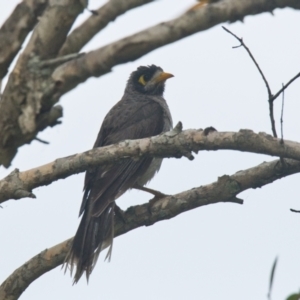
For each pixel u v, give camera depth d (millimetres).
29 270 11531
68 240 11938
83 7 8211
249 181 11352
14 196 9750
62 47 8680
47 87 8477
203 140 9703
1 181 9789
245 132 9617
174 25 8047
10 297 11469
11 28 8555
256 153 9734
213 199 11625
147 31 8078
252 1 8125
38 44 8375
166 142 9844
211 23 8133
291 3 8266
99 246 12398
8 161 9156
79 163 9820
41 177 9789
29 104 8586
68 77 8383
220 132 9734
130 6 8617
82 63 8266
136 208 12328
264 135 9609
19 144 9023
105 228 12570
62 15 8211
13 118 8719
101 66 8211
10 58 8664
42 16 8305
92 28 8711
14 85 8539
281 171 11055
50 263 11594
